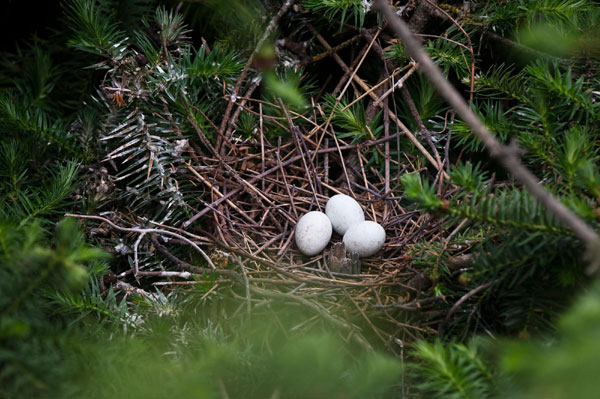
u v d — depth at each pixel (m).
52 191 1.42
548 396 1.09
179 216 1.49
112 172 1.49
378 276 1.44
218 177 1.50
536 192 1.26
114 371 1.29
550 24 1.45
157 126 1.49
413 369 1.36
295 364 1.25
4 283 1.26
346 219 1.50
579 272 1.31
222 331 1.37
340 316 1.41
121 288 1.42
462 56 1.49
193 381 1.27
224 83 1.49
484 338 1.33
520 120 1.46
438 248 1.40
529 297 1.33
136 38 1.51
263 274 1.45
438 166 1.50
